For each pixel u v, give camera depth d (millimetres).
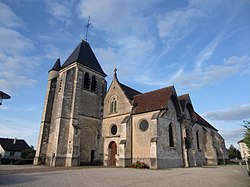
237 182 10719
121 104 25594
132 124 23188
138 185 8977
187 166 23078
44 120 26297
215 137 35312
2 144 51031
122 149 21344
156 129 20219
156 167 18625
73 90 26016
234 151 63000
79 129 23828
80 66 27812
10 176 11641
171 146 22094
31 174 12922
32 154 34969
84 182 9617
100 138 26484
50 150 24406
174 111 24703
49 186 8461
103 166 22219
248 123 10211
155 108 21625
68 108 24859
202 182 10398
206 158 31266
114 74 28422
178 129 24438
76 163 22266
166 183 9758
